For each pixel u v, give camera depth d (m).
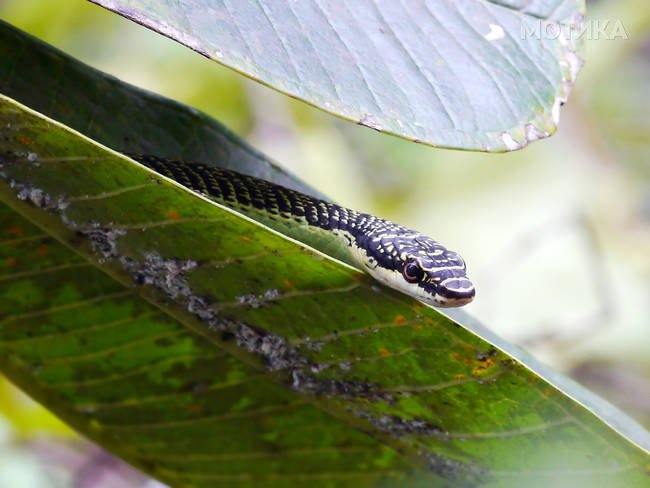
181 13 0.38
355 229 0.45
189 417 0.42
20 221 0.39
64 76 0.41
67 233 0.39
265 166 0.44
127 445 0.42
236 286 0.39
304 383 0.40
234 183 0.43
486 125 0.39
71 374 0.41
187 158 0.43
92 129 0.41
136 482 0.55
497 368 0.39
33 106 0.41
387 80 0.39
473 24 0.40
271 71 0.38
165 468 0.43
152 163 0.42
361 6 0.39
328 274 0.38
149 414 0.42
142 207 0.38
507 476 0.40
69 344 0.41
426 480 0.42
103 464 0.55
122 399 0.42
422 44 0.39
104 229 0.39
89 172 0.38
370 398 0.40
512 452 0.40
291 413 0.41
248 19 0.38
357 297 0.39
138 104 0.42
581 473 0.40
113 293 0.40
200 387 0.41
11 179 0.38
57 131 0.37
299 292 0.39
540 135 0.39
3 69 0.41
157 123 0.42
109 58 0.56
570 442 0.39
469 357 0.39
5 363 0.41
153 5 0.37
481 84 0.39
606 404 0.43
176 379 0.41
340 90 0.38
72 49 0.56
